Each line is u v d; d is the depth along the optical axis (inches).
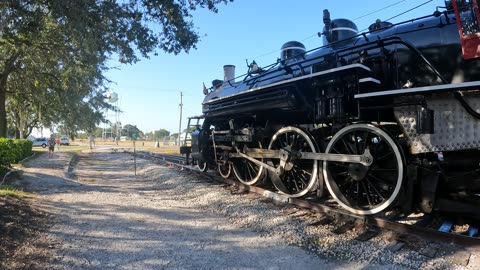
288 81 271.4
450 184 206.4
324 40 305.0
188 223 263.7
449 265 162.2
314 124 293.0
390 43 217.2
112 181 551.2
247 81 370.9
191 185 424.8
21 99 1034.7
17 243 200.5
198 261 186.7
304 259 187.9
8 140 599.5
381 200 233.6
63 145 2679.6
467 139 188.5
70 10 353.1
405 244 189.0
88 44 382.0
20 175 471.2
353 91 232.5
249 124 374.3
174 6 399.2
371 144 232.7
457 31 201.5
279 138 312.7
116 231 238.1
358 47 235.5
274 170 306.5
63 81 830.5
